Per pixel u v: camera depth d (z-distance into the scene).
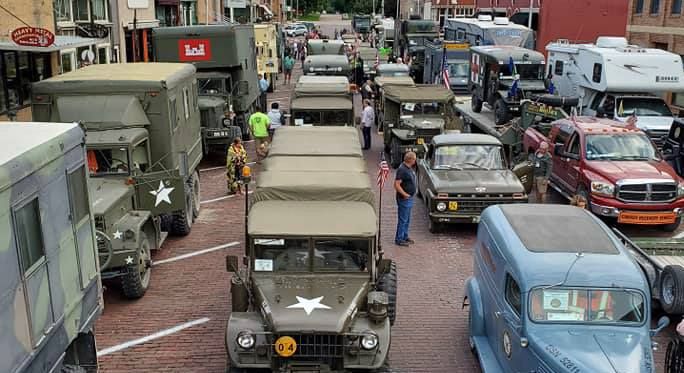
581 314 7.73
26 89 20.03
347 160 12.59
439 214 15.32
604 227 9.06
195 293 12.16
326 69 32.84
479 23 34.97
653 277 10.86
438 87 23.94
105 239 10.74
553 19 31.42
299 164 12.20
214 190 19.50
